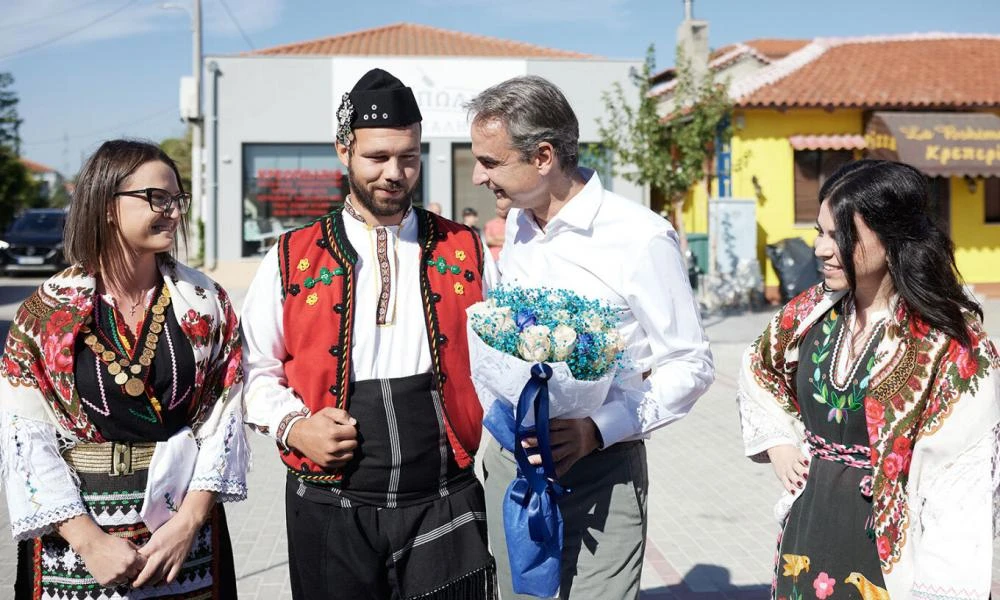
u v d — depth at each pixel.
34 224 22.00
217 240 16.78
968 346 2.07
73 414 2.16
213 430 2.34
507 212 2.71
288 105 16.72
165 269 2.35
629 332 2.45
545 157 2.34
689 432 7.18
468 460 2.49
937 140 14.90
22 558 2.23
